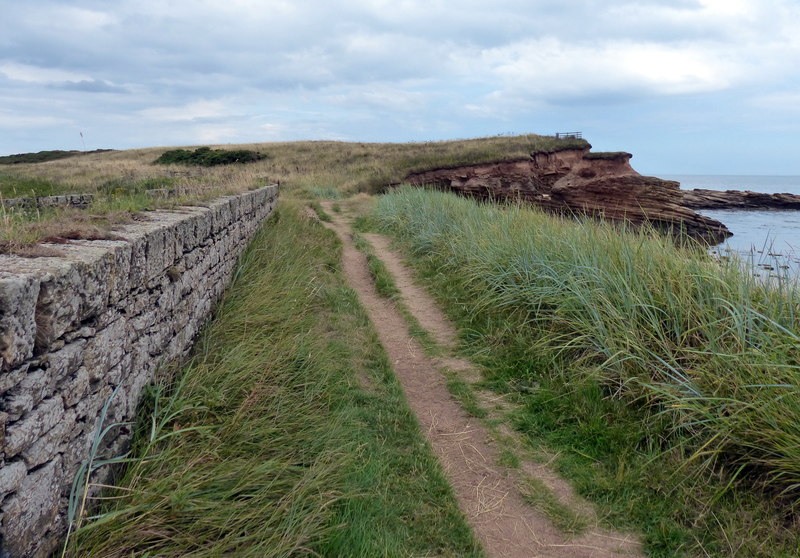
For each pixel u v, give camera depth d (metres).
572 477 3.72
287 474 3.33
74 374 2.50
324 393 4.44
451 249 8.78
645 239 5.85
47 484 2.23
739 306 4.19
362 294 7.79
